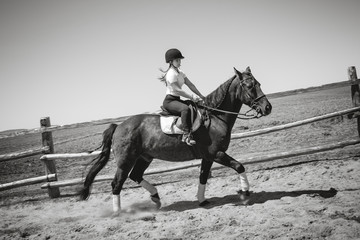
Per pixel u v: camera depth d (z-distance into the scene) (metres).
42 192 8.53
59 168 12.55
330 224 4.33
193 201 6.46
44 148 8.02
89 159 13.77
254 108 5.61
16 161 16.34
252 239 4.22
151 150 5.94
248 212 5.26
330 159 7.88
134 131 5.94
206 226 4.91
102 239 4.87
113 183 6.05
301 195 5.68
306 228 4.31
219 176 7.89
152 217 5.62
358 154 7.93
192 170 8.77
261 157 7.71
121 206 6.59
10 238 5.34
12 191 9.40
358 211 4.71
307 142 10.67
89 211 6.60
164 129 5.75
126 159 5.95
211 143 5.65
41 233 5.40
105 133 6.18
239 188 6.84
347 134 11.03
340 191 5.73
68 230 5.42
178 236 4.66
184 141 5.60
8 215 6.95
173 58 5.67
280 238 4.13
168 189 7.52
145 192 7.52
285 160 8.41
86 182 6.04
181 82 5.84
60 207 7.14
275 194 6.07
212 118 5.74
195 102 5.82
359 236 3.94
